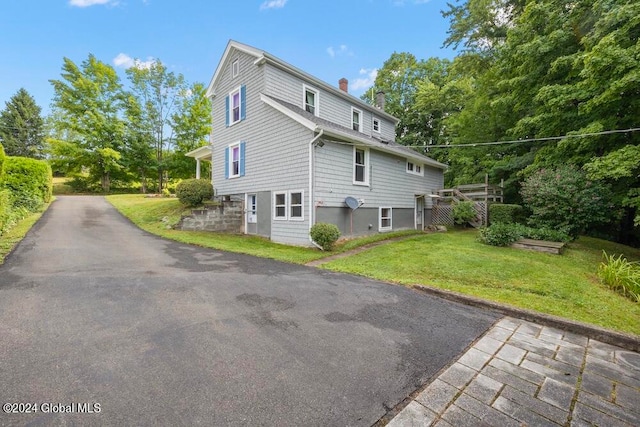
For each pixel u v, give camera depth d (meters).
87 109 24.23
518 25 13.30
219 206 12.47
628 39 8.40
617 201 9.65
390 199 13.59
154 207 15.21
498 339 3.49
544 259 7.89
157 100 26.53
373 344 3.27
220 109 14.34
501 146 17.39
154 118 26.47
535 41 11.13
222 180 14.20
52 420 1.99
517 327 3.84
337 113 14.11
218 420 2.05
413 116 26.34
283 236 10.94
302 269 6.71
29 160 13.58
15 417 2.00
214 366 2.72
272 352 3.01
